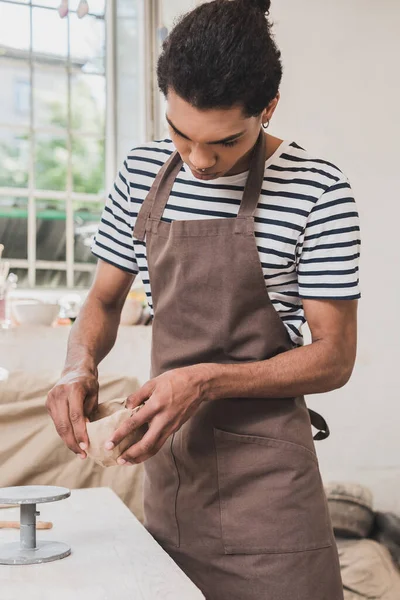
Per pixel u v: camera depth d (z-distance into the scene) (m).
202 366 1.22
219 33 1.07
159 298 1.42
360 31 3.02
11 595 0.98
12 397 2.24
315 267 1.33
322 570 1.32
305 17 2.97
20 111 3.32
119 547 1.19
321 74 2.99
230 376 1.23
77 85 3.41
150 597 0.97
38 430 2.21
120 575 1.05
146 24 3.33
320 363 1.30
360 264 3.03
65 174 3.40
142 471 2.29
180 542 1.40
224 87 1.05
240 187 1.37
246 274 1.34
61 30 3.38
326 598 1.32
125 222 1.49
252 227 1.33
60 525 1.32
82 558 1.13
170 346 1.41
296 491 1.33
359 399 3.02
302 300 1.37
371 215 3.04
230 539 1.34
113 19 3.43
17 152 3.32
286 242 1.33
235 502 1.35
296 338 1.43
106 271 1.52
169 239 1.38
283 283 1.37
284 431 1.35
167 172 1.41
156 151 1.47
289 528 1.31
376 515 2.77
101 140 3.46
